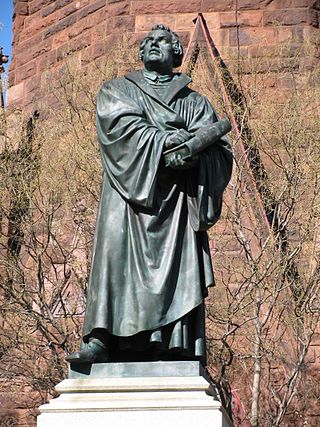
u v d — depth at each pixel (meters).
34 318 16.50
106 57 21.36
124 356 7.62
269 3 24.61
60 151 18.59
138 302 7.51
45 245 18.41
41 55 26.67
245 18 24.56
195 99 8.55
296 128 17.95
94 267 7.74
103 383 7.11
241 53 24.16
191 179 7.95
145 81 8.45
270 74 20.94
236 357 15.84
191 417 6.82
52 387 16.39
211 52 21.64
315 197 17.30
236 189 17.61
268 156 18.97
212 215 7.87
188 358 7.57
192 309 7.54
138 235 7.75
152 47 8.62
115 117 7.99
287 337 17.30
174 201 7.88
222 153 8.17
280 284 15.77
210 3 24.66
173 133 7.88
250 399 16.59
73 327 17.81
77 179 17.95
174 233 7.76
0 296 18.19
